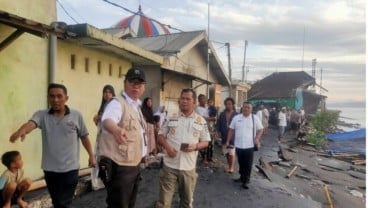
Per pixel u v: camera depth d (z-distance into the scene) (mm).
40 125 4289
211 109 10812
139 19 19094
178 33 16500
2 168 5801
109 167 3377
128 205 3605
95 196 6469
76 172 4414
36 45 6504
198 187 7773
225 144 9375
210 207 6586
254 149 8039
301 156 16875
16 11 6027
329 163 16422
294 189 9391
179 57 14141
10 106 5973
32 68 6430
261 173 10445
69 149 4316
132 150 3471
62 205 4328
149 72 13273
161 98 13438
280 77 47219
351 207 9055
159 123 10055
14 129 6066
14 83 6039
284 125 20891
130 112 3484
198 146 4734
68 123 4297
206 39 16641
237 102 26734
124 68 10312
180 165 4664
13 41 5516
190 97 4770
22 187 4996
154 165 9133
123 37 16516
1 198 4785
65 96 4297
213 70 20031
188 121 4758
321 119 29406
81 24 6828
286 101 42625
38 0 6539
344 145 23297
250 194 7625
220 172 9359
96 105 8695
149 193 6973
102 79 8977
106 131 3455
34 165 6578
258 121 8109
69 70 7613
